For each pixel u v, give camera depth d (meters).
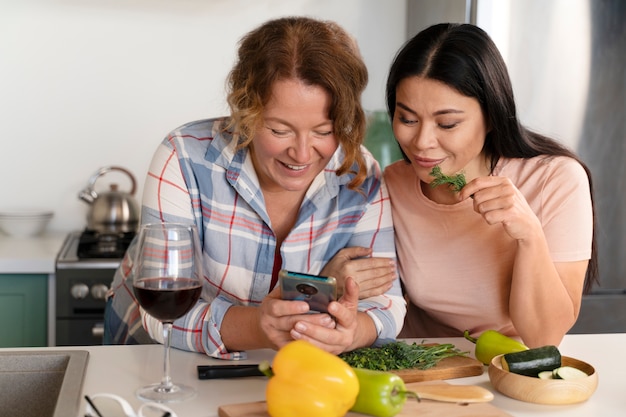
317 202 1.74
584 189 1.77
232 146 1.69
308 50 1.47
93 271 2.94
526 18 3.06
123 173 3.52
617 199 3.18
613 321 3.18
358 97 1.58
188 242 1.33
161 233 1.31
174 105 3.51
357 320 1.57
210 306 1.59
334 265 1.75
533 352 1.41
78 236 3.41
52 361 1.52
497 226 1.80
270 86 1.47
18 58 3.41
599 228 3.17
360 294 1.71
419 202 1.86
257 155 1.61
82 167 3.49
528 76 3.08
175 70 3.50
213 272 1.74
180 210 1.69
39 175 3.48
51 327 2.95
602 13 3.10
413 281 1.87
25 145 3.46
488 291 1.82
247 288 1.75
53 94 3.45
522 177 1.80
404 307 1.76
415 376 1.44
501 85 1.65
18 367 1.51
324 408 1.19
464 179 1.64
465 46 1.60
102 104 3.48
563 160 1.79
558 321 1.70
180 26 3.48
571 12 3.08
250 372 1.45
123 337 1.94
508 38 3.05
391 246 1.83
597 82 3.13
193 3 3.47
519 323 1.72
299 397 1.19
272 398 1.21
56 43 3.43
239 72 1.56
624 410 1.32
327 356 1.22
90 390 1.36
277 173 1.59
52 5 3.41
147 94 3.49
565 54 3.09
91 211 3.27
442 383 1.39
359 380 1.24
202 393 1.36
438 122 1.63
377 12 3.59
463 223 1.82
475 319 1.86
